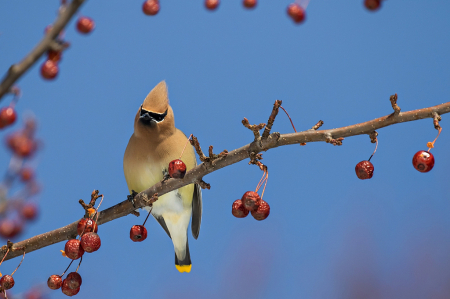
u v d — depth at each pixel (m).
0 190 9.30
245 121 8.51
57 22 4.78
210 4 7.68
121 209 10.27
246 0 7.61
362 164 7.88
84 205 8.99
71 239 8.92
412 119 7.57
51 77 5.83
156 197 9.88
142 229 9.66
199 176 9.37
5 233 9.40
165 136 12.23
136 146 12.38
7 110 6.16
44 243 9.43
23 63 4.76
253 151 8.65
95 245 8.25
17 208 9.45
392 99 7.65
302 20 7.24
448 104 7.42
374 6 6.62
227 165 9.05
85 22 6.05
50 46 4.80
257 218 8.24
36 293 9.78
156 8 7.18
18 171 9.42
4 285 8.34
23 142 9.48
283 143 8.41
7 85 4.73
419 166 7.25
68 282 8.28
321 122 8.39
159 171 12.38
